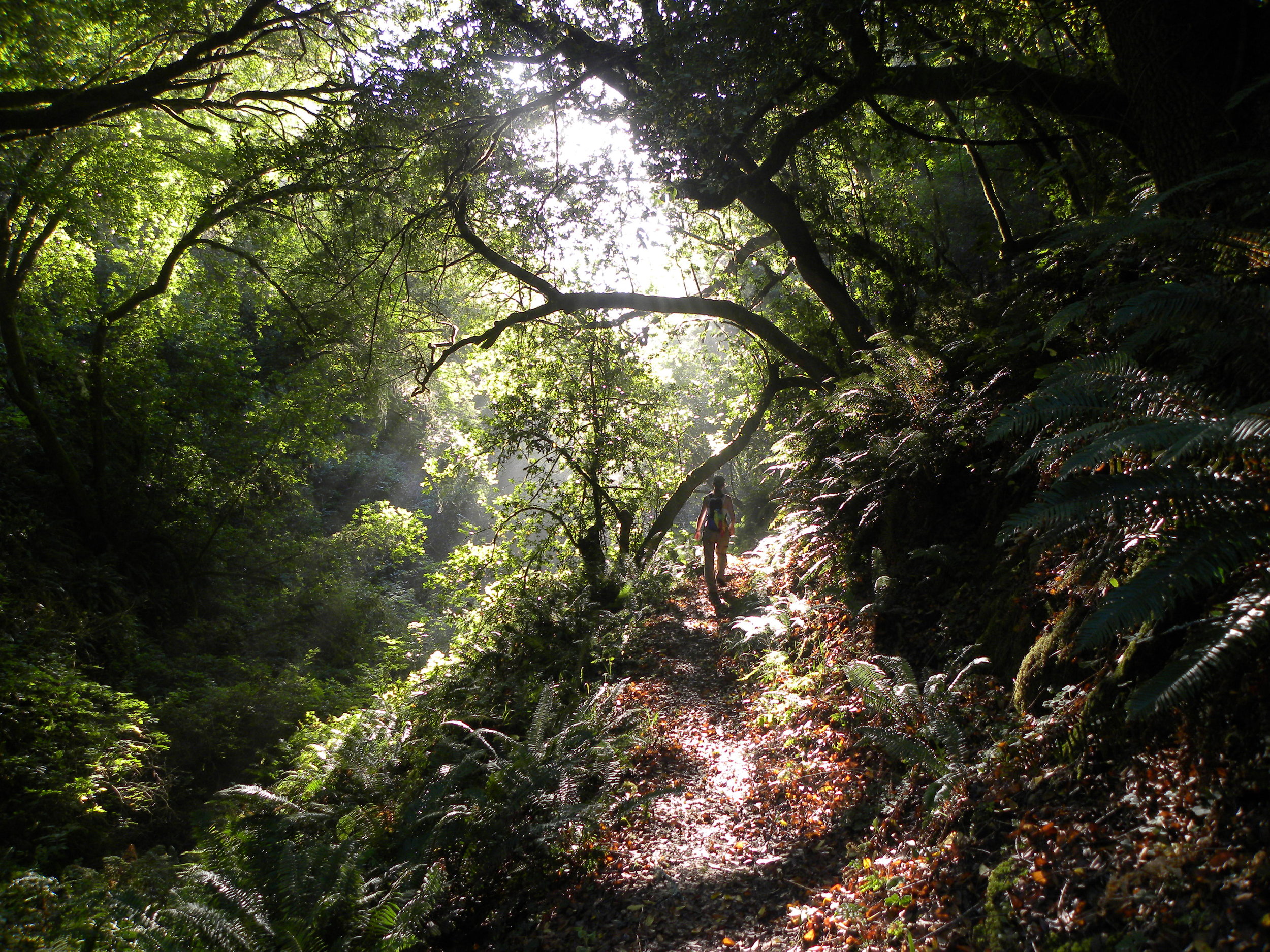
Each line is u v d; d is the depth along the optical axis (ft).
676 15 26.45
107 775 27.84
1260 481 10.31
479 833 18.19
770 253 55.72
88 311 59.11
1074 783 12.17
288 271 56.29
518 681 31.58
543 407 45.55
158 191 55.42
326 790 23.32
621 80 33.22
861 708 19.94
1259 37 19.90
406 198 38.63
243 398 62.64
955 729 15.42
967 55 28.40
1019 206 51.31
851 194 47.47
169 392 60.13
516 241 40.09
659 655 33.09
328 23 44.45
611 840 18.98
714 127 27.68
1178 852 9.67
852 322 39.91
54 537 47.42
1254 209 14.19
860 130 40.09
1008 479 21.90
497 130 33.09
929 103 39.11
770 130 34.06
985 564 21.40
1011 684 16.89
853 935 12.46
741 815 18.70
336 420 66.13
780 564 36.17
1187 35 20.02
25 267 48.88
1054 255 23.54
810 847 16.26
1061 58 31.12
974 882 11.98
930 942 11.24
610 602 40.14
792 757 20.11
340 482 96.07
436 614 69.21
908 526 25.81
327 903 15.58
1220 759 10.28
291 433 64.80
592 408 45.62
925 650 20.88
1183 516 10.84
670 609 40.60
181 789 31.45
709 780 21.18
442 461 50.47
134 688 39.99
